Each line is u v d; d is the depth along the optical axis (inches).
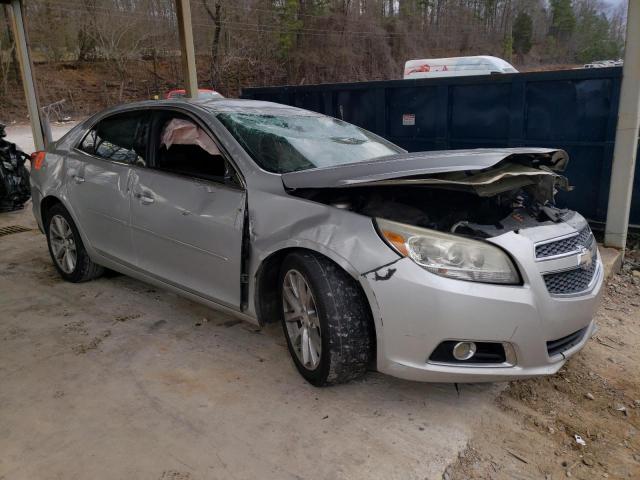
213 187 126.8
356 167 111.3
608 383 121.8
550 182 115.4
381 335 100.1
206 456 93.9
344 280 105.0
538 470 93.3
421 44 2389.3
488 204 116.6
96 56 1628.9
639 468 94.7
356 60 2038.6
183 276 136.4
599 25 2765.7
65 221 174.2
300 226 109.3
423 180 99.4
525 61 2763.3
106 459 92.8
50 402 109.5
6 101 1371.8
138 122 152.6
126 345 134.3
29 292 169.9
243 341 136.6
